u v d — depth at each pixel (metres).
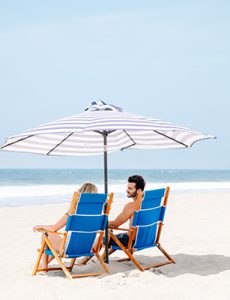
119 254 7.73
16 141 6.51
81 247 6.13
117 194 22.39
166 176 87.94
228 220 12.20
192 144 6.89
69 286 5.64
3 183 55.00
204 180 67.31
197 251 8.03
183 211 14.12
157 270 6.32
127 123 5.53
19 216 13.02
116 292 5.38
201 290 5.39
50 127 5.54
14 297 5.35
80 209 5.88
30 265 6.84
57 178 73.44
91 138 7.17
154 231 6.77
